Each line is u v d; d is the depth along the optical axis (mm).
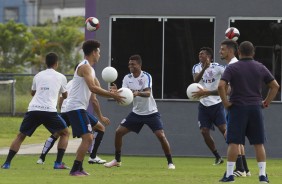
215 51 48469
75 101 32156
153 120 38500
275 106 48312
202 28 48594
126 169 37688
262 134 29547
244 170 34188
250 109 29250
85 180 30609
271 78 29641
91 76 31781
